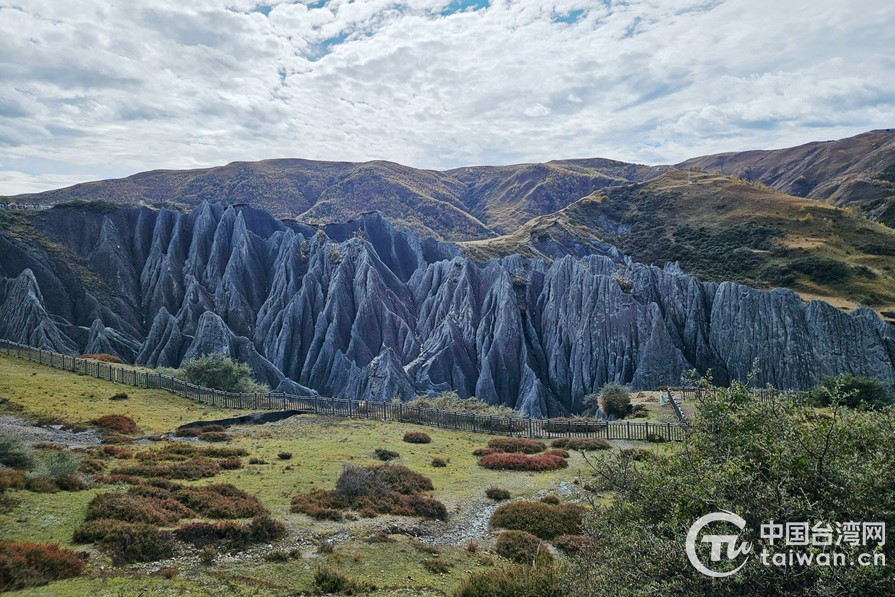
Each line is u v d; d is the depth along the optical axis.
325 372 120.12
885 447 11.55
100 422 43.75
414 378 112.75
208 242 153.12
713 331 105.88
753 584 10.59
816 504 10.69
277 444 43.19
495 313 125.69
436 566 22.73
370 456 40.47
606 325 112.50
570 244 158.50
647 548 11.98
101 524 21.34
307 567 21.45
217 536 22.83
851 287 103.62
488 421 55.62
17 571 16.70
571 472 39.25
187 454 37.59
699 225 151.25
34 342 103.38
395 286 148.12
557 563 22.22
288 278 144.38
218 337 109.81
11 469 25.92
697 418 15.29
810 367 91.75
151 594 17.06
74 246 139.50
